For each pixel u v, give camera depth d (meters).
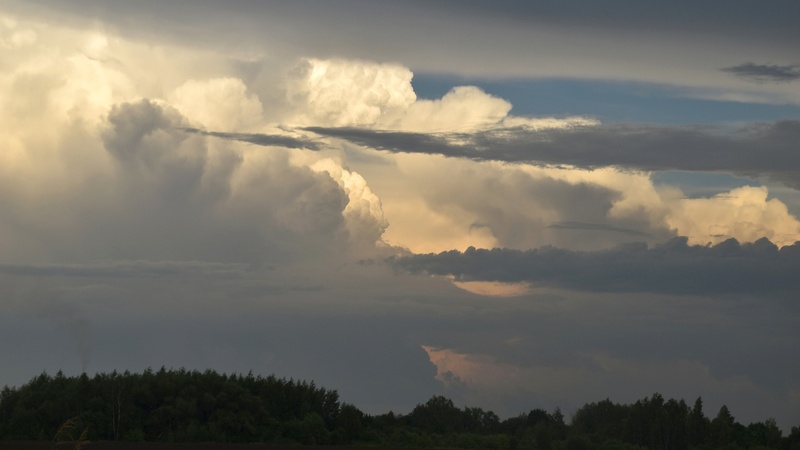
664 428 166.62
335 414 151.00
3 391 131.88
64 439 119.88
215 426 132.75
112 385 133.38
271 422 140.00
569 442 160.38
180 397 134.62
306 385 152.75
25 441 119.25
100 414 128.12
